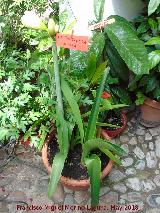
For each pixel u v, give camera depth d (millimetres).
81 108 1616
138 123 1983
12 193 1695
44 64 1662
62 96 1454
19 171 1774
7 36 1896
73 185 1502
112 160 1481
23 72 1659
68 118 1490
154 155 1856
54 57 1268
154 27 1707
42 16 1961
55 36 1226
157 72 1693
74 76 1595
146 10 1826
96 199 1351
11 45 1932
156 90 1728
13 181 1738
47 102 1518
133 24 1819
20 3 1906
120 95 1857
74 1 1757
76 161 1587
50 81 1537
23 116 1593
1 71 1622
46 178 1749
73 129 1523
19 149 1845
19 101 1546
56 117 1443
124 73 1809
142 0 1789
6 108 1539
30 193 1698
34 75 1688
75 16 1802
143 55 1569
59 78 1321
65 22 1616
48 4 2004
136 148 1882
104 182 1736
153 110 1850
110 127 1825
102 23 1497
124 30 1618
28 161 1808
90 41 1677
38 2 1937
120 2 1781
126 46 1589
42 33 1719
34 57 1700
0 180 1738
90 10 1754
